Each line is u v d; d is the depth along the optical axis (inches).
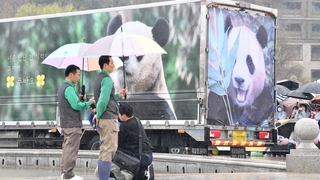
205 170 1186.6
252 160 1130.7
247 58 1373.0
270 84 1411.2
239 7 1359.5
